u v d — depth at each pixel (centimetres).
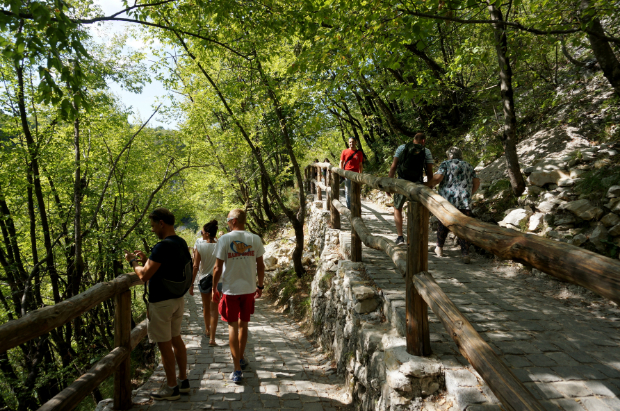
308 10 466
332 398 376
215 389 374
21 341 184
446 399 245
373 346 333
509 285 429
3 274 1055
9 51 291
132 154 1388
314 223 1057
